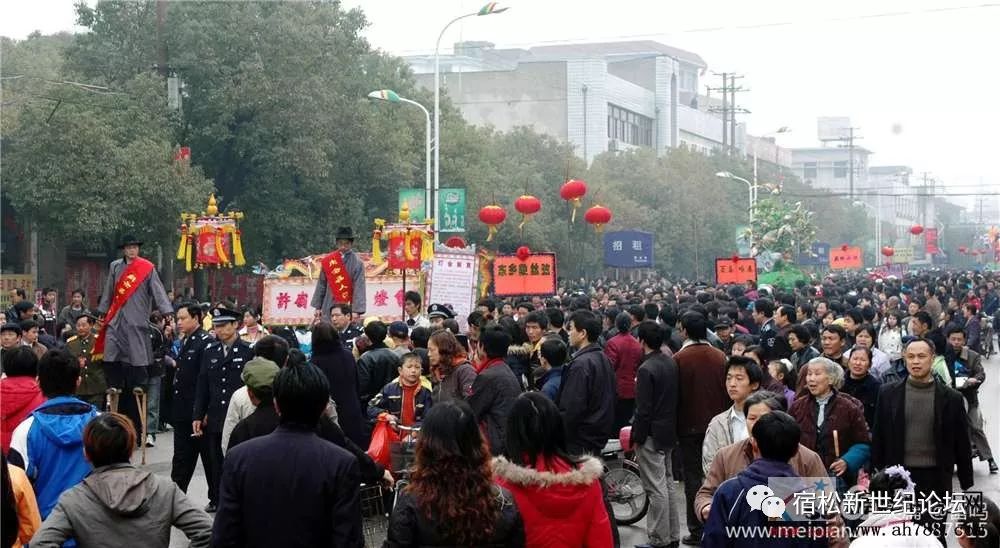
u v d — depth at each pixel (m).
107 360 13.83
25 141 31.06
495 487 5.24
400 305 20.11
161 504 6.03
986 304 39.22
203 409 12.27
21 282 33.25
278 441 5.81
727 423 9.13
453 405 5.25
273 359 9.27
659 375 10.68
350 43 39.72
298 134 36.69
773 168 99.25
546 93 89.94
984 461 16.16
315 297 15.70
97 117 32.34
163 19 35.56
